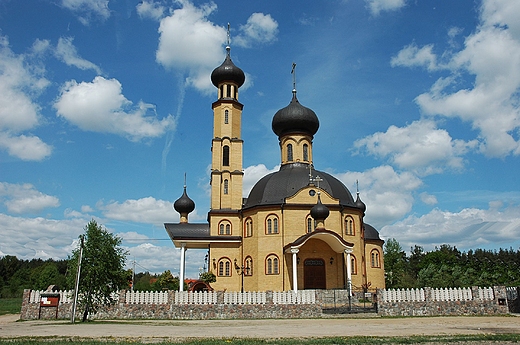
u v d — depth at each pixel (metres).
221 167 69.38
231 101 71.88
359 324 35.94
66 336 26.28
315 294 45.97
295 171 67.75
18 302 87.19
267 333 28.92
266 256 60.94
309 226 61.47
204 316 45.09
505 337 25.41
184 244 65.06
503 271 102.06
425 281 79.44
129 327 33.41
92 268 40.88
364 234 70.69
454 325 34.28
